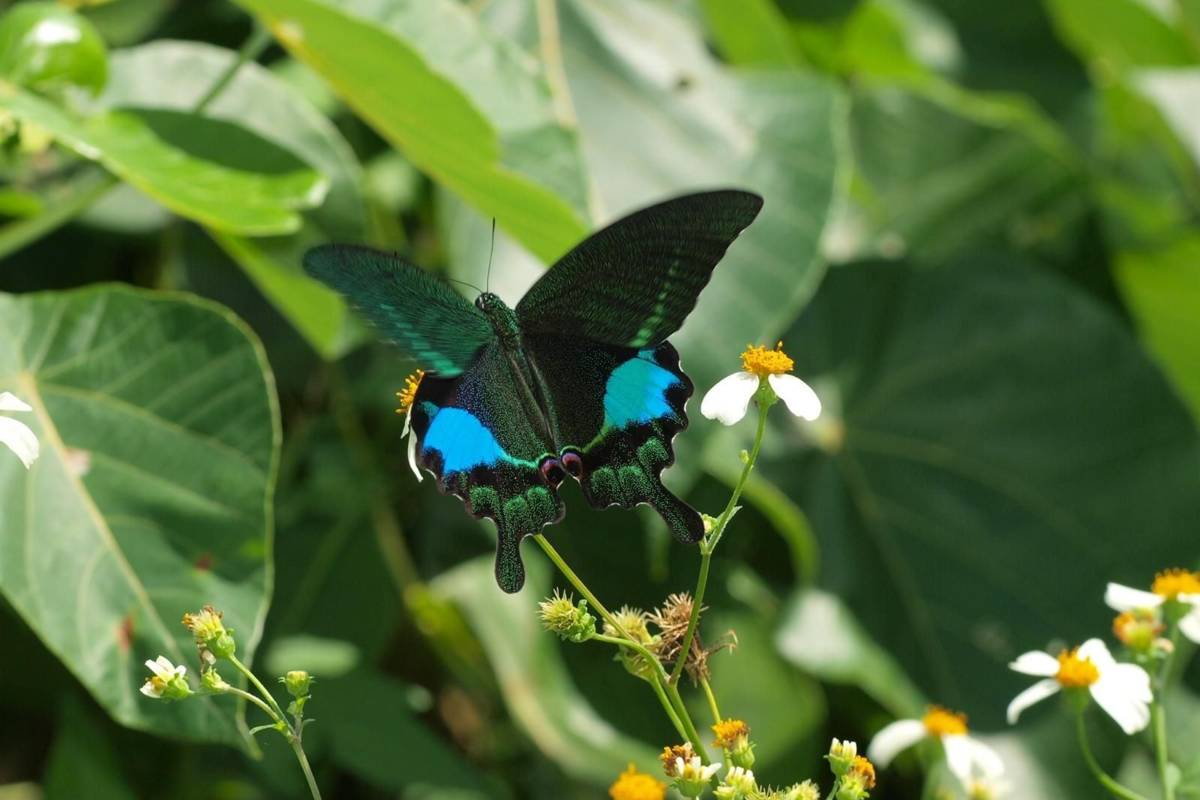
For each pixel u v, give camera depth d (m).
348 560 1.33
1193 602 1.11
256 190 1.19
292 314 1.25
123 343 1.17
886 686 1.31
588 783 1.33
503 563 1.07
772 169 1.27
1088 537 1.34
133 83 1.24
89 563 1.14
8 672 1.31
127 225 1.31
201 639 1.06
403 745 1.27
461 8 1.22
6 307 1.16
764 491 1.28
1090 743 1.30
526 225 1.19
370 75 1.17
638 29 1.29
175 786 1.30
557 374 1.09
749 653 1.31
